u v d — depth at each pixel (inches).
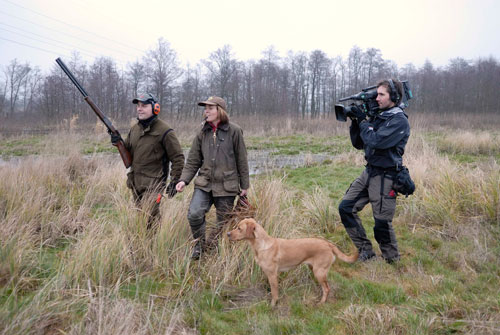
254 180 200.4
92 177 259.0
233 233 121.3
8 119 1144.8
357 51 2118.6
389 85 136.3
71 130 616.7
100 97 1454.2
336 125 797.2
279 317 111.2
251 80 1803.6
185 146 546.6
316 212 195.3
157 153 148.9
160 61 1529.3
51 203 191.2
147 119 147.6
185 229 153.6
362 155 395.9
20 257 124.7
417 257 153.3
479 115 1238.3
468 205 196.5
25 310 93.2
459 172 238.2
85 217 187.2
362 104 145.8
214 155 143.9
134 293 120.0
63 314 101.0
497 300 112.7
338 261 151.7
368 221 197.8
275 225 155.0
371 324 102.7
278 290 128.3
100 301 98.5
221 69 1745.8
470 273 138.3
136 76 1571.1
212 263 136.9
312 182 292.5
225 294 124.6
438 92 1774.1
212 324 105.1
